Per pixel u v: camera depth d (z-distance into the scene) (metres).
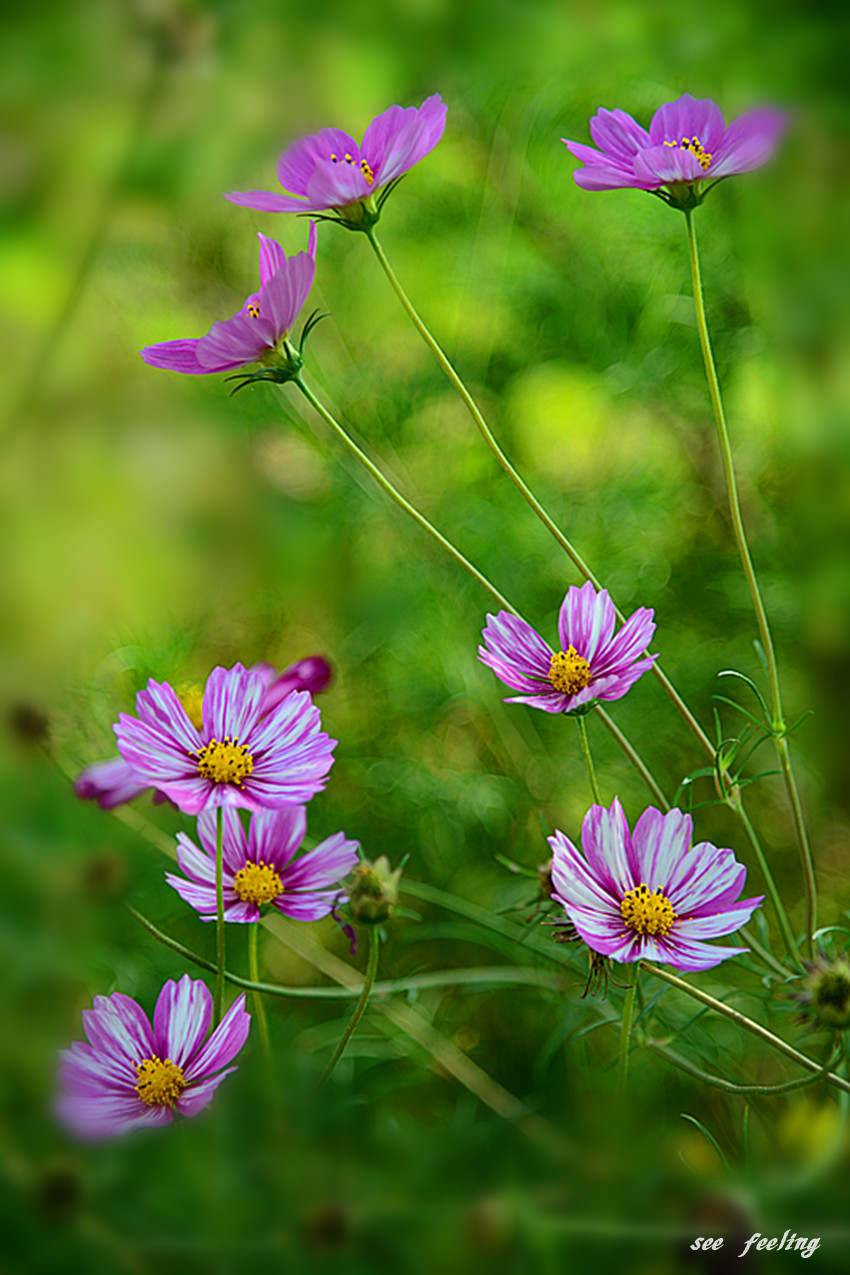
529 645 1.17
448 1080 1.43
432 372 1.97
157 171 1.97
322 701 1.81
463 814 1.65
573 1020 1.34
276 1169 1.16
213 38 1.97
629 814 1.70
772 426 1.84
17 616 1.63
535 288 1.97
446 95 2.01
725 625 1.81
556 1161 1.19
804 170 1.71
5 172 1.94
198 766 1.12
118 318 1.97
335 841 1.18
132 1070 1.12
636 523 1.88
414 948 1.56
